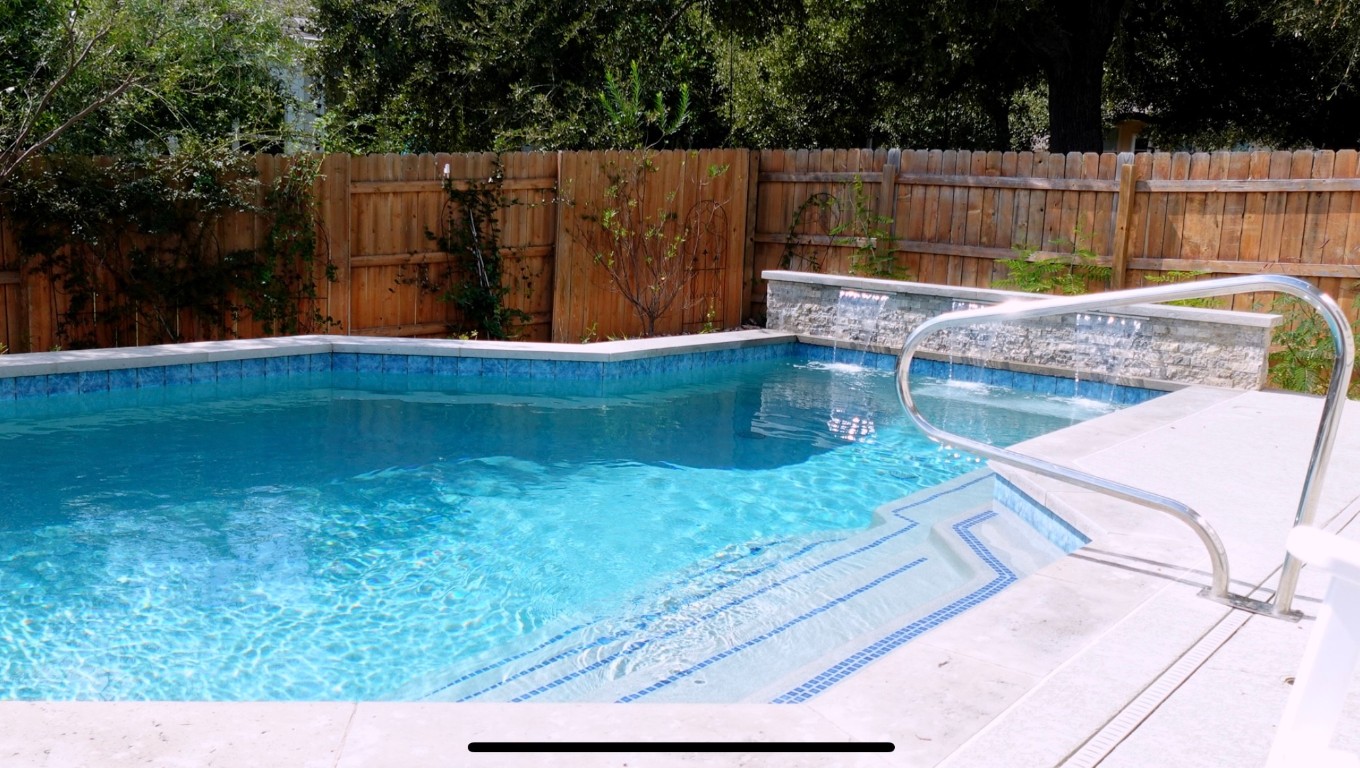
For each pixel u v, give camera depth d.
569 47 16.05
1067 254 10.56
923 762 2.45
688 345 9.87
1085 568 3.91
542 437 7.48
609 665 3.88
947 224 11.34
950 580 4.74
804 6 15.34
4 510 5.50
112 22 9.43
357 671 3.87
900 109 18.27
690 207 11.91
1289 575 3.41
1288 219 9.49
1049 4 14.49
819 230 12.12
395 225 10.25
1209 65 17.66
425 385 8.88
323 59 16.94
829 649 4.02
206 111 12.26
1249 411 7.08
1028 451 5.88
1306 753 1.69
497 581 4.79
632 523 5.66
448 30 15.95
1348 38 14.24
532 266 11.10
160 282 9.20
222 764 2.27
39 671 3.80
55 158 8.67
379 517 5.64
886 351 10.42
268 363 8.58
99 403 7.65
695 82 17.56
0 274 8.52
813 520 5.78
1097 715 2.72
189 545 5.12
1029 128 22.30
